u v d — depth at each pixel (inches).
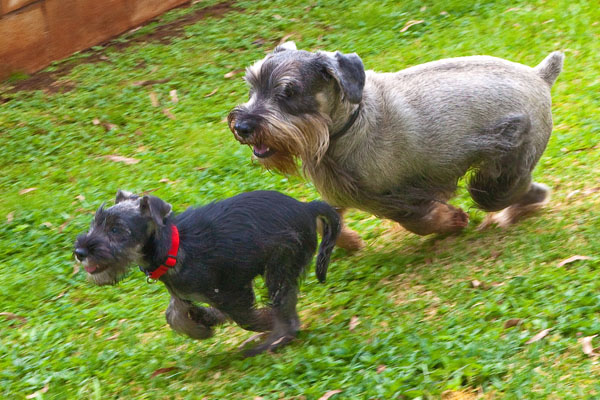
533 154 285.4
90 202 380.2
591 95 386.3
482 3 524.4
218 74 486.9
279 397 216.4
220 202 248.1
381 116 267.0
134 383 243.9
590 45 437.4
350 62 252.7
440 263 281.3
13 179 411.5
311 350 235.0
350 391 210.4
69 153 429.1
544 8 498.3
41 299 319.0
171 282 232.8
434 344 224.2
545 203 303.7
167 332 276.7
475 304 244.5
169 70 498.6
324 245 256.7
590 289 233.5
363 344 234.1
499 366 206.2
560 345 210.2
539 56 436.1
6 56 509.0
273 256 243.1
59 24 528.4
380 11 532.1
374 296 269.0
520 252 271.4
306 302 281.3
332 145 266.5
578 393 190.9
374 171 269.0
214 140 418.0
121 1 556.4
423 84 273.0
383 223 329.7
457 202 331.0
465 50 459.2
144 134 438.0
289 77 252.8
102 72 507.5
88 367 258.2
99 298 312.5
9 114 469.7
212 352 258.2
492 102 272.7
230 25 547.5
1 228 370.9
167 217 229.8
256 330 247.0
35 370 263.4
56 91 492.7
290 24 535.2
